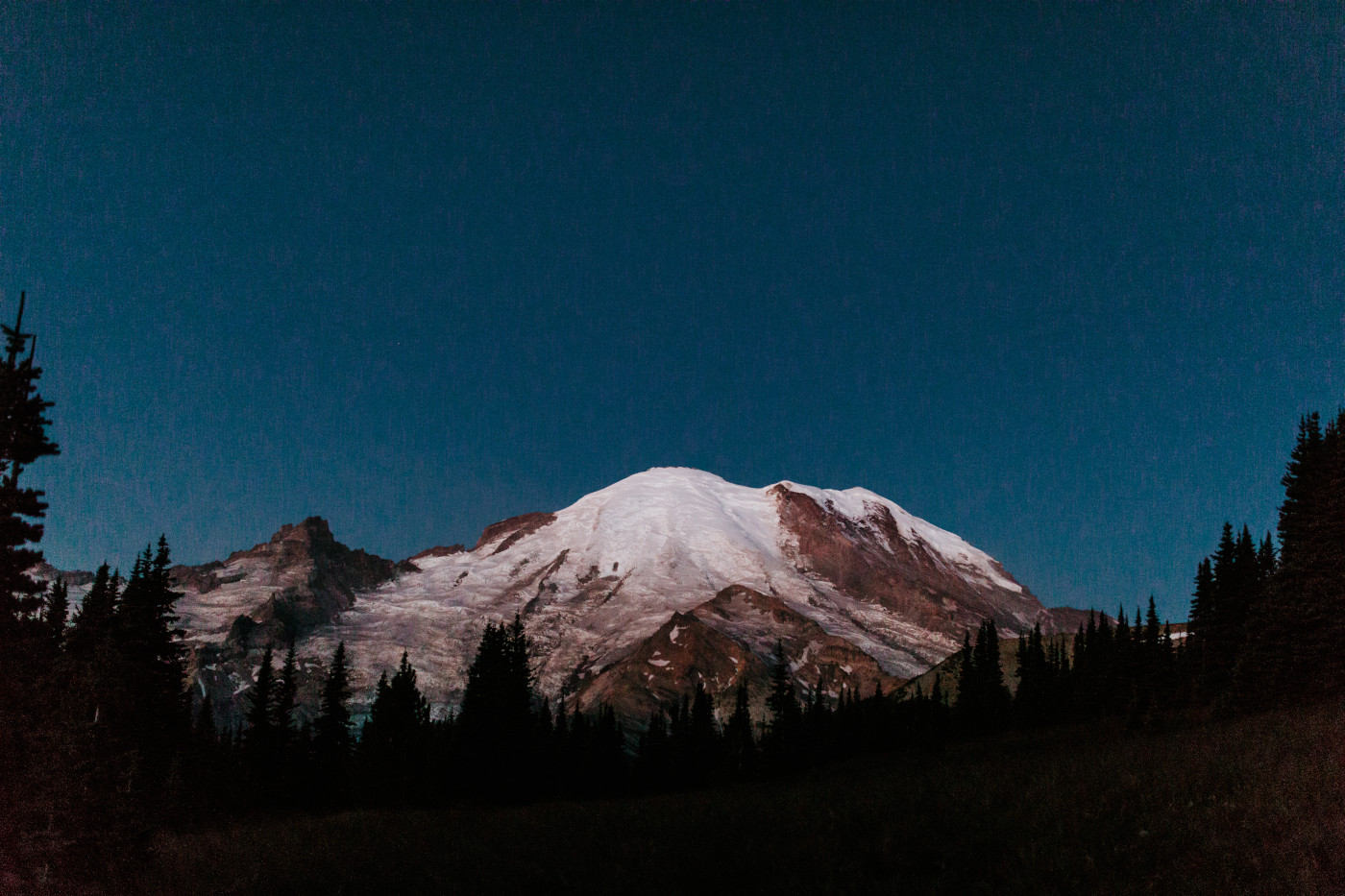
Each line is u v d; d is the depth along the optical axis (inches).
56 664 878.4
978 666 4173.2
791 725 3656.5
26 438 931.3
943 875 547.2
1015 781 833.5
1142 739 1270.9
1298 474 2357.3
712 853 685.9
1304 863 467.2
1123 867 515.2
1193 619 3097.9
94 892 699.4
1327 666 1819.6
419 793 2507.4
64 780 723.4
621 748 3873.0
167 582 1888.5
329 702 2842.0
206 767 2023.9
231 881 741.9
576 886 627.2
